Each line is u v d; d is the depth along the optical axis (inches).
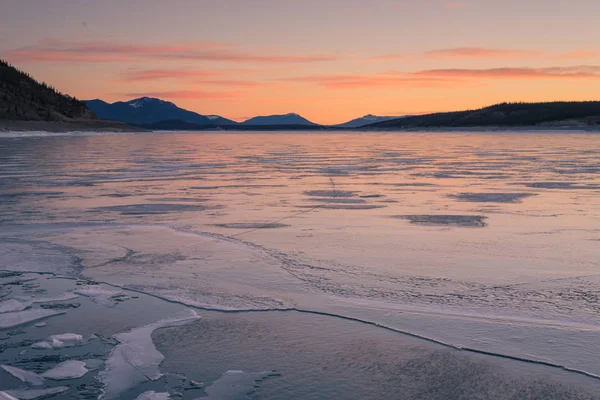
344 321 226.7
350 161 1244.5
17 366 191.0
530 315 229.8
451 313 233.5
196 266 309.0
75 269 305.7
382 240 373.4
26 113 5610.2
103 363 192.5
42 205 544.4
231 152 1711.4
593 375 178.5
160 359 195.2
